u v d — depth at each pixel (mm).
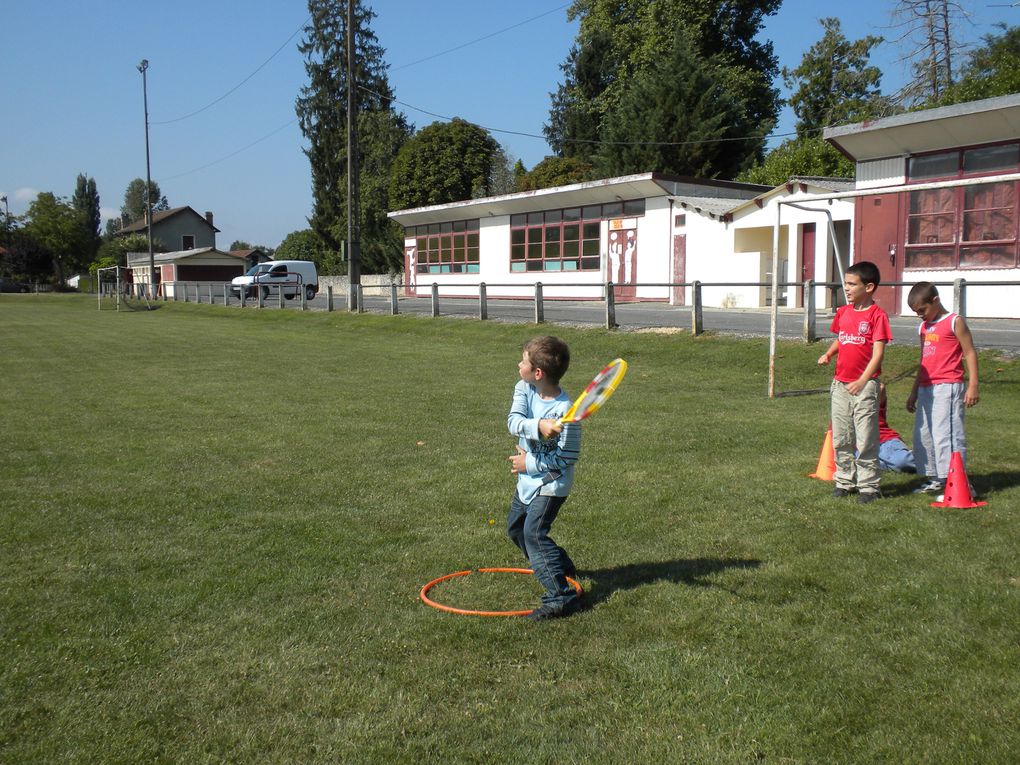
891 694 3389
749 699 3385
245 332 25516
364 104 62375
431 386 13047
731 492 6383
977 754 2980
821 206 21688
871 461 6023
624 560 4984
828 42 43250
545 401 4242
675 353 14711
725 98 39938
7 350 20875
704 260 25656
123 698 3496
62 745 3162
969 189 18031
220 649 3920
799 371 12641
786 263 23797
